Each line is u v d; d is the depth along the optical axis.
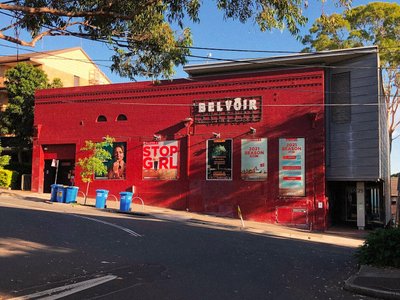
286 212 25.91
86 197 28.33
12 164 36.72
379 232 11.96
